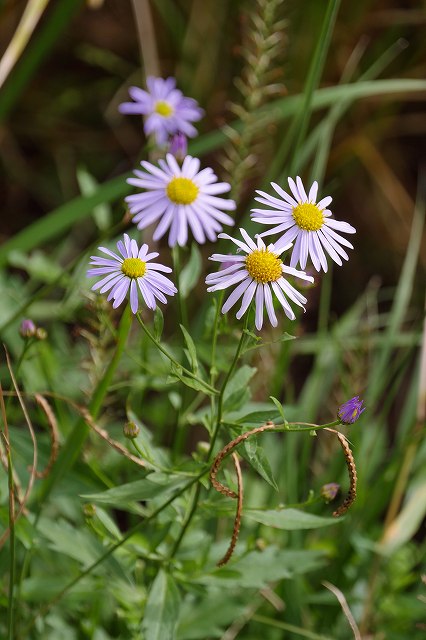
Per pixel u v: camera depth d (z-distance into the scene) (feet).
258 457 2.03
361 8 3.18
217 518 2.47
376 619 2.50
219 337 2.54
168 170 2.24
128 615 2.27
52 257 2.96
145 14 2.89
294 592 2.43
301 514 2.15
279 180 2.77
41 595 2.29
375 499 2.55
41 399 2.19
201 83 3.30
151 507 2.26
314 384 2.65
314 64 2.41
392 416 3.19
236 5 3.18
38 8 2.60
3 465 2.17
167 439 2.76
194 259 2.30
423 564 2.59
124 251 2.03
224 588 2.33
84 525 2.36
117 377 2.49
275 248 2.02
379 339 2.72
